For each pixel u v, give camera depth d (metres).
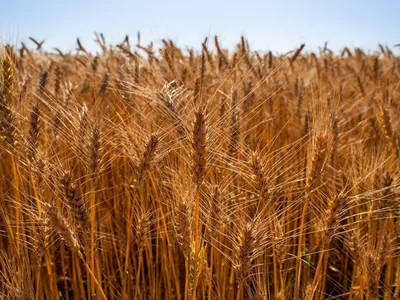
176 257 0.82
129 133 0.70
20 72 0.99
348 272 1.00
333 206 0.60
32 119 0.68
